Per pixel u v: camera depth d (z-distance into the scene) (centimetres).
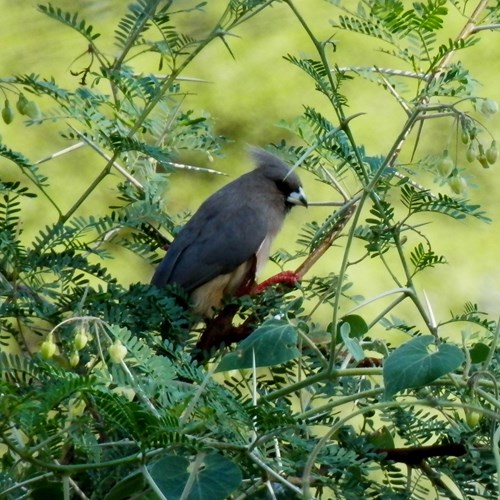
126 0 1856
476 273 1664
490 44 1809
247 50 1847
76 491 637
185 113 960
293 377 786
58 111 833
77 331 626
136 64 1752
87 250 825
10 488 580
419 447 691
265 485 589
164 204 952
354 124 1742
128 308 782
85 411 675
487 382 607
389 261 1625
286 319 654
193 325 945
